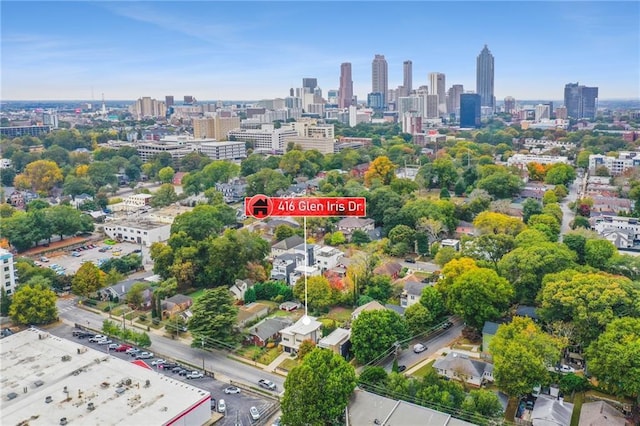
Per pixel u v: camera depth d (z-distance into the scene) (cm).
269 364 9488
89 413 6988
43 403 7206
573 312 8975
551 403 7569
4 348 8850
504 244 12519
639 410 7675
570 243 12744
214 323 10000
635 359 7438
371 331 9169
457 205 18438
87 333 10681
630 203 19075
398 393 7512
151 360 9631
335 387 7056
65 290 13200
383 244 15312
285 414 7081
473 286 9931
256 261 13388
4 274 12162
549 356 8081
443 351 9688
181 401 7350
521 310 10212
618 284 9069
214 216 16850
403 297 11556
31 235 16038
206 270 13012
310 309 11650
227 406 8175
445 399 7294
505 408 7688
